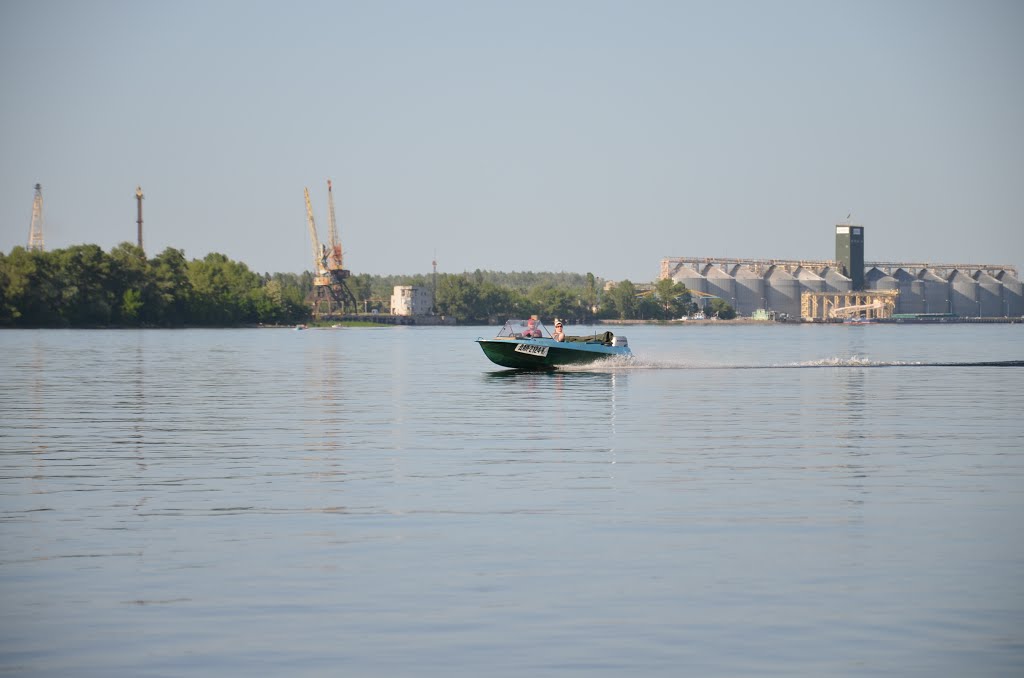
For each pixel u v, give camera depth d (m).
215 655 18.27
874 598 21.22
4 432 48.47
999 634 19.20
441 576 22.80
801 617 20.11
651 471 36.34
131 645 18.72
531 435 47.03
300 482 34.09
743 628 19.55
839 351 164.62
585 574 22.92
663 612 20.42
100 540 25.92
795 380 85.50
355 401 65.69
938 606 20.72
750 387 77.38
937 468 37.06
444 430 49.16
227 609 20.61
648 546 25.30
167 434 47.59
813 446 43.25
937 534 26.48
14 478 35.06
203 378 89.69
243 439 45.72
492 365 114.88
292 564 23.73
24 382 83.75
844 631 19.38
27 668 17.70
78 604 20.86
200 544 25.53
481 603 20.97
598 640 18.95
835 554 24.53
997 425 51.34
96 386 79.31
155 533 26.70
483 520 28.14
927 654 18.28
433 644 18.78
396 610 20.56
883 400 66.19
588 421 53.25
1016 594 21.44
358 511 29.38
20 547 25.20
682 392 72.62
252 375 94.38
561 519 28.27
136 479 34.84
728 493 32.03
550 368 95.56
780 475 35.47
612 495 31.67
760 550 24.91
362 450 41.97
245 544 25.53
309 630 19.45
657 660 18.06
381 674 17.50
